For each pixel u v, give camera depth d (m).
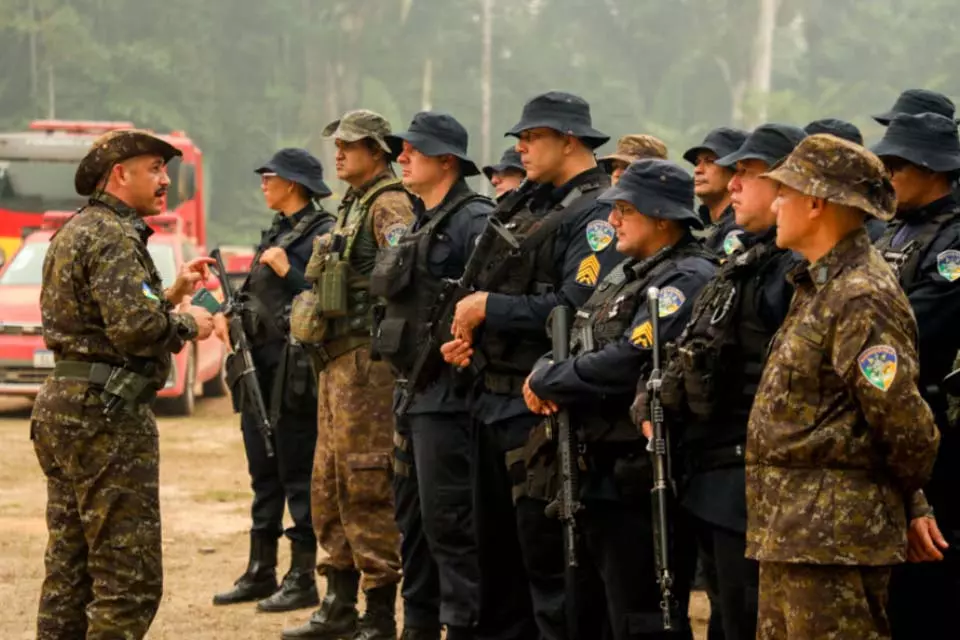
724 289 6.17
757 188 6.27
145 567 7.46
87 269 7.41
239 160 80.75
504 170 11.44
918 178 6.90
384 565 8.99
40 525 13.29
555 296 7.36
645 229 6.84
